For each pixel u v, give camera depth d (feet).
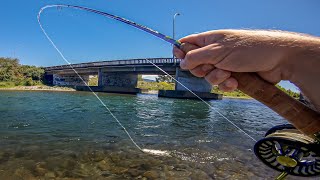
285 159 4.17
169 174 22.09
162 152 28.78
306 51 2.51
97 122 51.49
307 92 2.57
